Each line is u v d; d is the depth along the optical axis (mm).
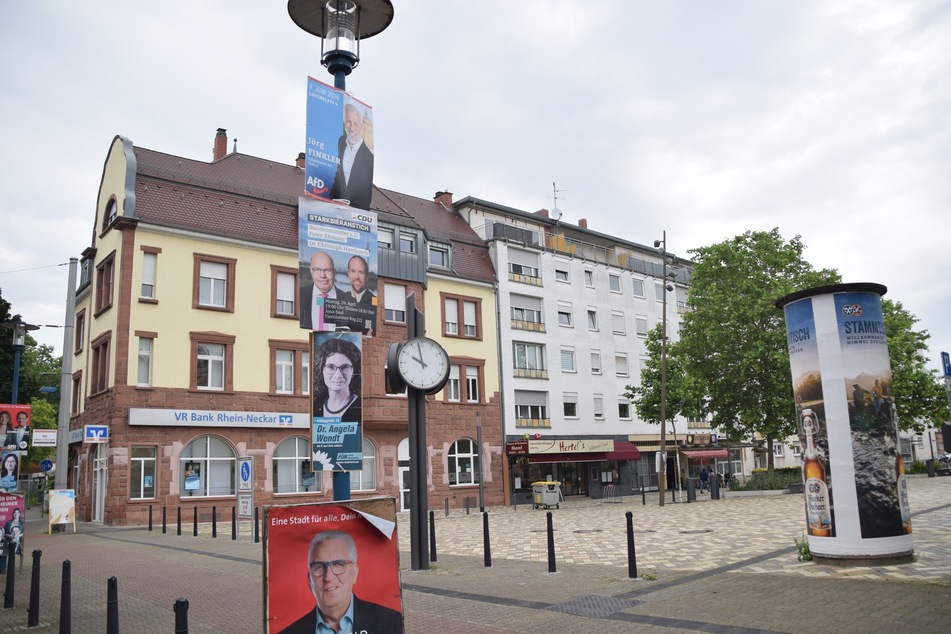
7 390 40688
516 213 43531
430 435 34438
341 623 5730
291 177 35812
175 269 28047
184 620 5500
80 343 31906
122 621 9297
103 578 13031
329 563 5770
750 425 33969
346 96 12328
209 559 15336
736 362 33406
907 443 67750
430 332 35906
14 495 13398
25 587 12133
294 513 5707
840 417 10656
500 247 40281
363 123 12531
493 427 37594
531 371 40188
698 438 49531
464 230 41531
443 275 36906
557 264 43281
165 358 27281
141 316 26984
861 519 10438
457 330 37344
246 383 29062
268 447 29219
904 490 10711
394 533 6137
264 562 5520
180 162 31828
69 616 8172
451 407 35688
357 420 11945
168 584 12180
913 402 40656
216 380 28688
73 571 14039
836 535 10586
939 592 8469
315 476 30422
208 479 27750
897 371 38375
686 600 9031
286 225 31578
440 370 13422
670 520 20859
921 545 12250
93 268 30484
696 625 7684
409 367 13102
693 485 31672
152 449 26688
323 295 11711
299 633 5539
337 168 12070
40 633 8797
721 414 34406
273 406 29578
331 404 11742
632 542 11086
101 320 28438
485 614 8922
